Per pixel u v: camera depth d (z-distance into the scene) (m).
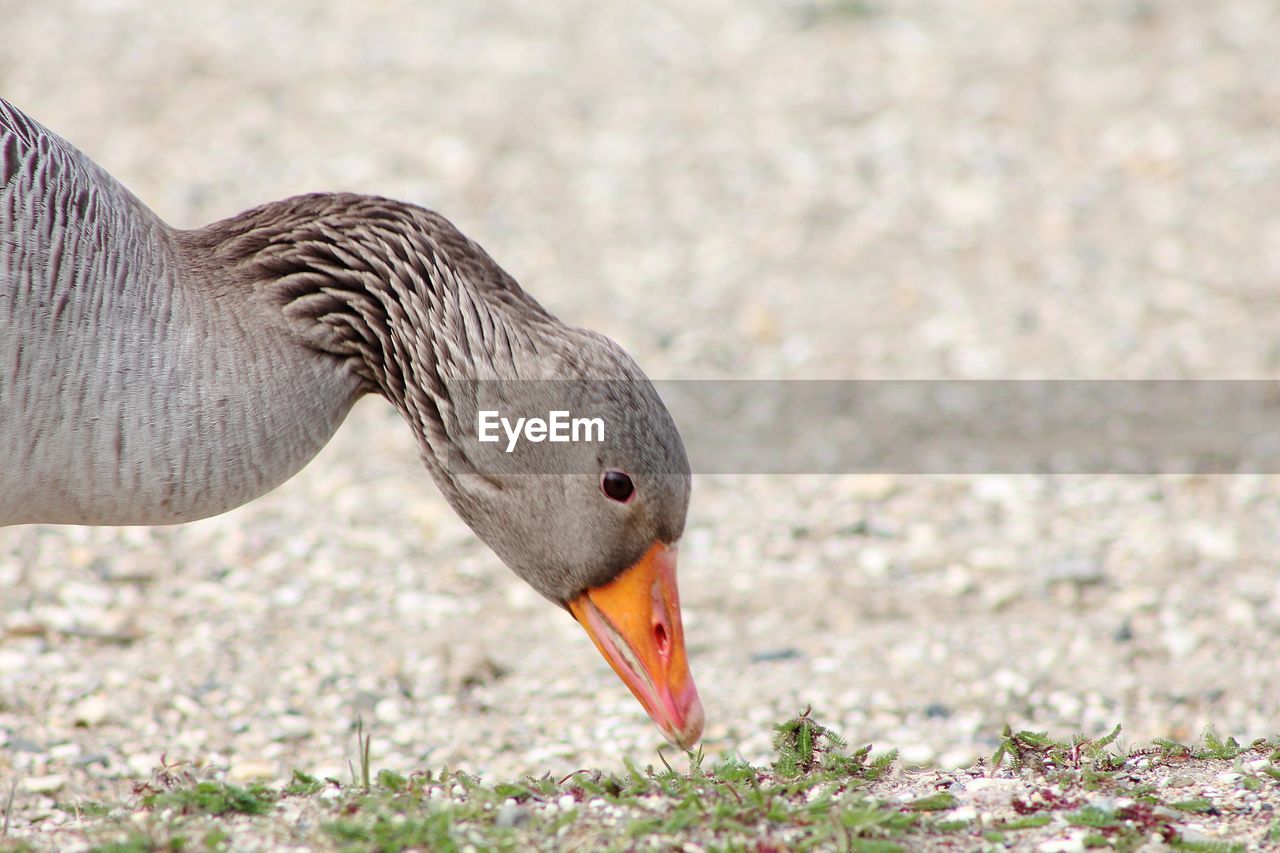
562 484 7.95
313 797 7.23
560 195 20.45
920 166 21.25
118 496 7.67
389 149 21.52
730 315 17.58
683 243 19.25
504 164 21.25
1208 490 13.77
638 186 20.75
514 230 19.38
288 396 8.00
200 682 10.48
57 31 25.23
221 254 8.10
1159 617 11.59
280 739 9.81
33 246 7.29
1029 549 12.88
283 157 21.08
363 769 7.55
